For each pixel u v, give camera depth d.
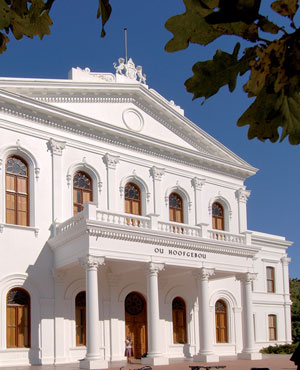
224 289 34.72
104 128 29.98
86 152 29.41
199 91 2.17
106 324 28.14
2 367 23.52
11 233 25.62
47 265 26.52
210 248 28.48
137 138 31.42
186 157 34.09
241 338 34.94
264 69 2.14
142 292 30.17
